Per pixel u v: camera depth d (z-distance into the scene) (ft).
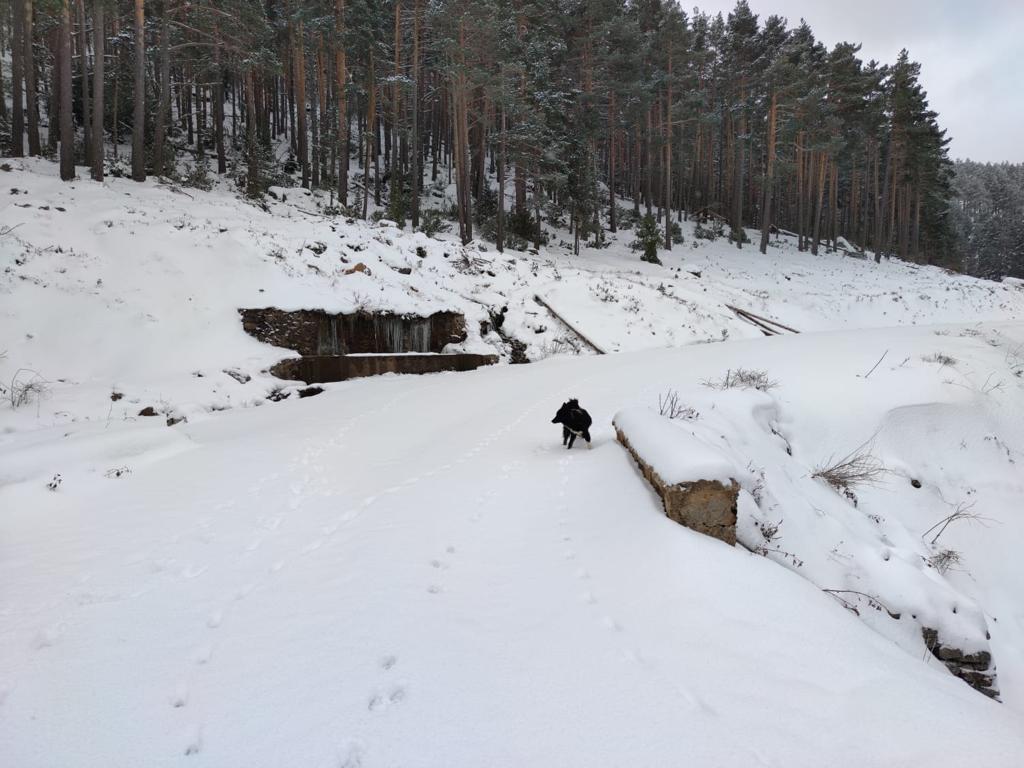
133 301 42.01
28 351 35.01
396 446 27.76
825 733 8.99
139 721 9.02
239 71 104.73
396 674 10.05
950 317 103.09
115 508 19.67
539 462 23.56
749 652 11.34
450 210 120.57
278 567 14.92
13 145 79.92
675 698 9.63
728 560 14.70
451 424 32.14
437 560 14.97
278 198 92.38
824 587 18.24
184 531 17.57
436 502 19.40
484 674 10.09
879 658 11.78
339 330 48.67
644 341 70.79
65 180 63.36
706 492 16.49
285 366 43.34
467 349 57.93
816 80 147.13
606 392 37.11
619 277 91.81
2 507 18.67
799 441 30.37
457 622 11.87
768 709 9.55
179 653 11.00
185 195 71.15
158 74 118.62
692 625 12.17
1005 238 270.67
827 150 140.67
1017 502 28.37
